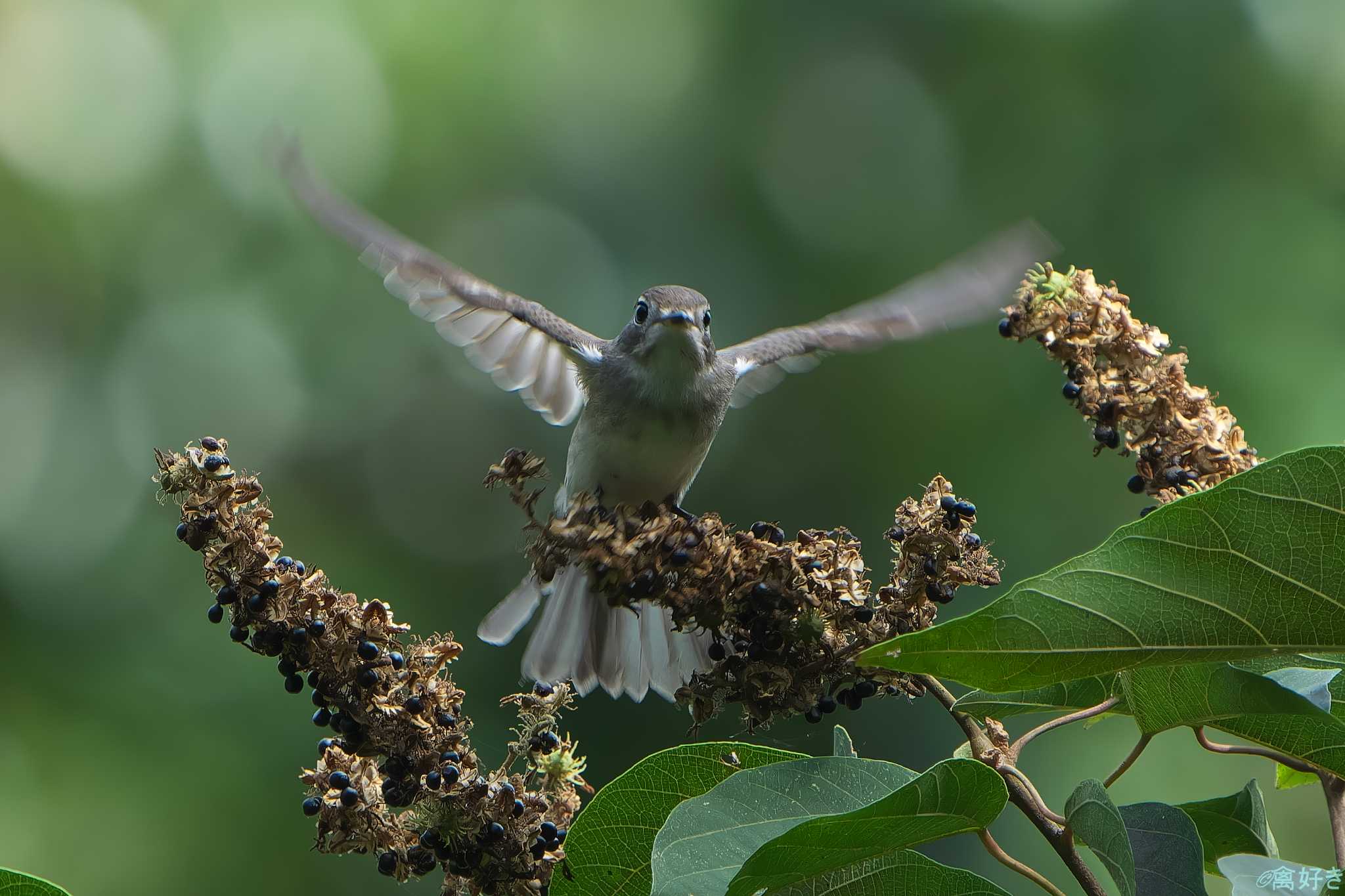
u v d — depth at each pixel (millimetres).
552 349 8953
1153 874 4477
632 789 5098
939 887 4641
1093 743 12023
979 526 14445
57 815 12359
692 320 8398
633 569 5359
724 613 5258
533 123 16375
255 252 16391
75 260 15992
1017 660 4184
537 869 5027
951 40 15977
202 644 13797
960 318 9289
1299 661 4680
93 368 15703
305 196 7441
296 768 12961
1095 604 4090
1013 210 15352
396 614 15141
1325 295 14242
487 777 5102
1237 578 4020
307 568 5199
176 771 12758
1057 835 4480
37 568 14188
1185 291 14539
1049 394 14836
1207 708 4453
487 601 15344
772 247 15852
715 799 4668
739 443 15133
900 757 13078
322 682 5016
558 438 16141
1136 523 4020
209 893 12180
